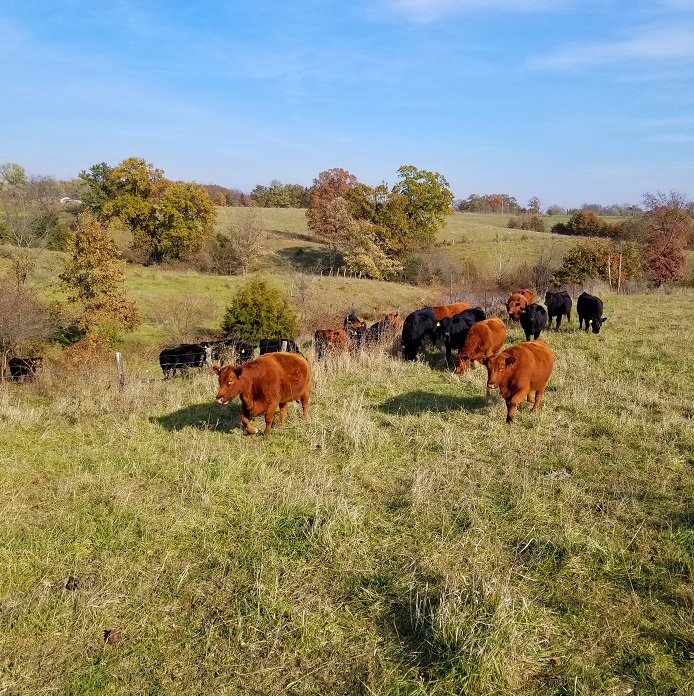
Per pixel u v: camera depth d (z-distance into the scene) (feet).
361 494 20.77
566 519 18.29
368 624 13.83
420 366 40.91
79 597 14.56
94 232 68.08
